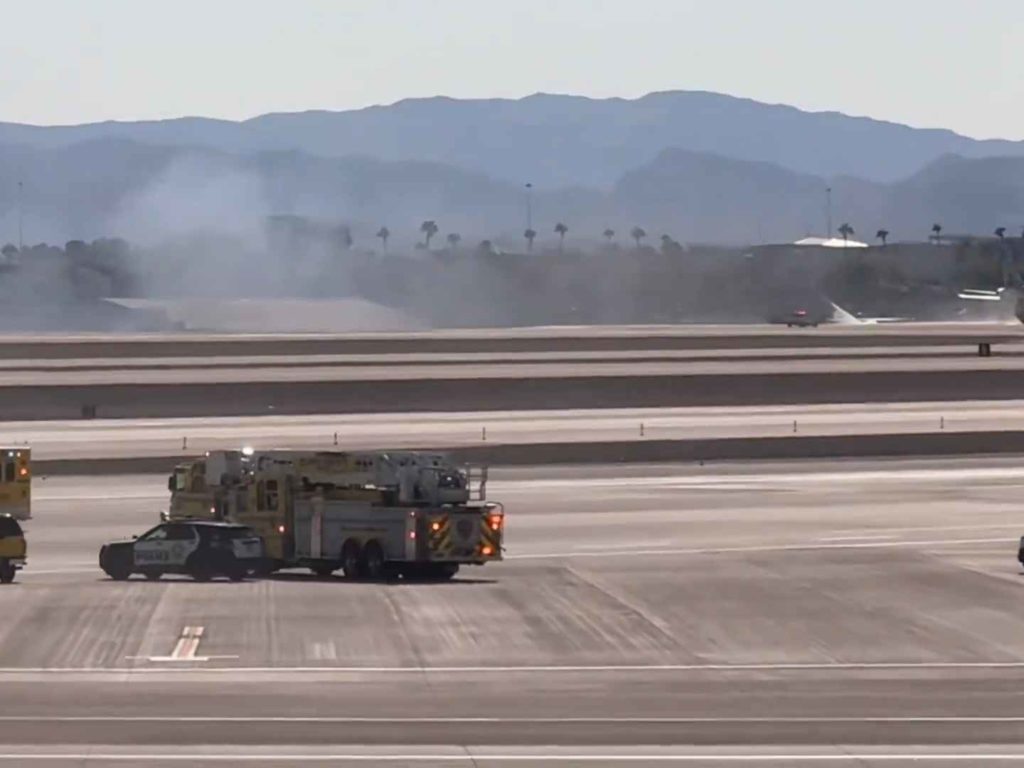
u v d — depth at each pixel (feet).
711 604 524.52
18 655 425.28
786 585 569.23
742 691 383.04
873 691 383.24
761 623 486.38
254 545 611.88
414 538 595.88
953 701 370.73
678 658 428.15
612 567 624.18
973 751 317.22
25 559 605.31
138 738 325.42
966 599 535.60
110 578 611.88
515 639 456.45
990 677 402.72
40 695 371.97
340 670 408.46
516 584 576.61
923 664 421.18
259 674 401.70
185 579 608.19
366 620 488.85
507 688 385.50
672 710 359.25
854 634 467.52
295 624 479.82
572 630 472.85
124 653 429.79
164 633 461.37
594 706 363.56
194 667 410.72
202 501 649.20
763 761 308.19
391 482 621.72
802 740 327.67
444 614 501.56
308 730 334.85
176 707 358.64
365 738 327.26
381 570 603.67
